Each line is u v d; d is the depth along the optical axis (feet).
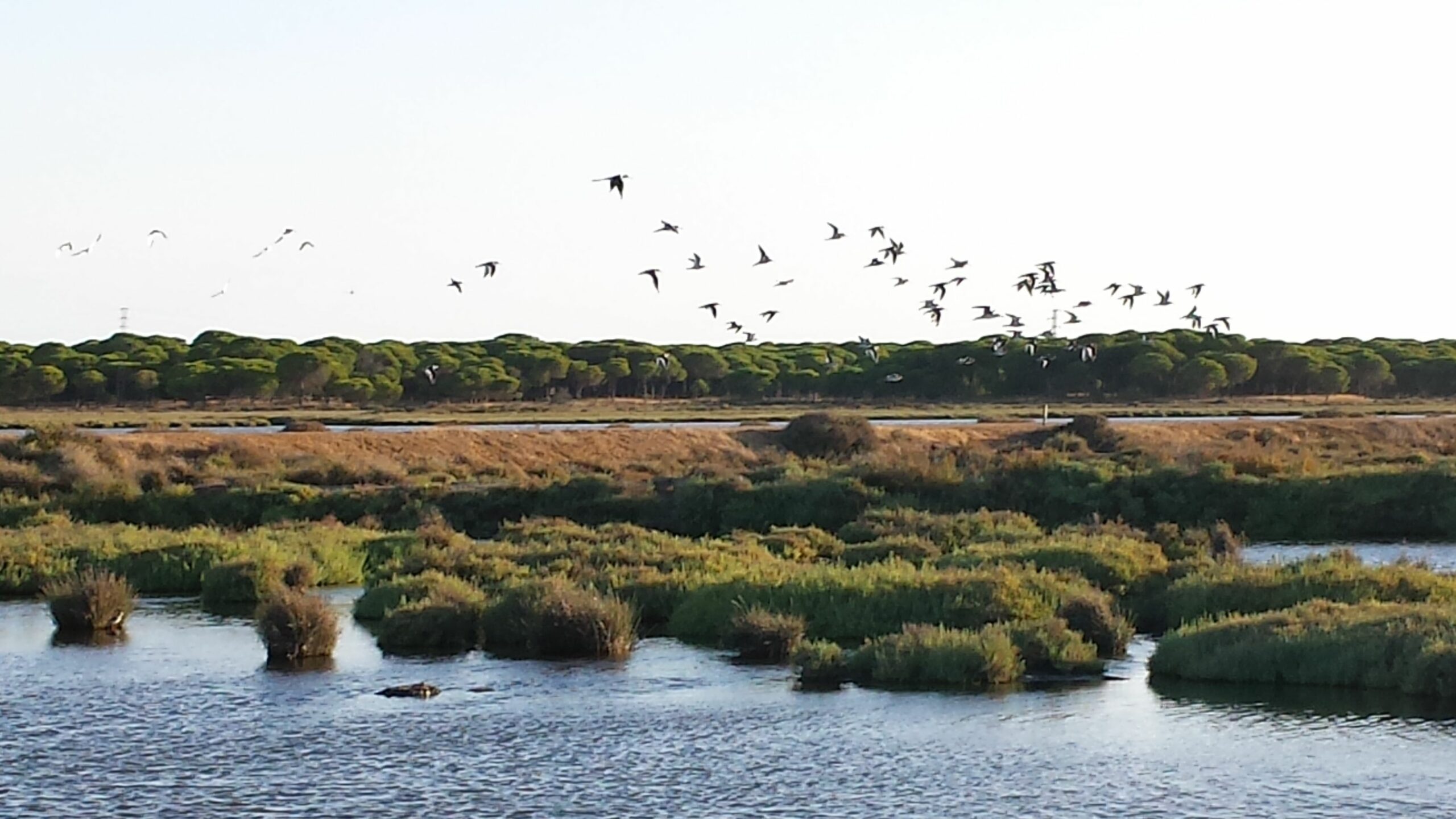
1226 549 175.83
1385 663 109.81
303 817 85.46
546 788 90.38
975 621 128.26
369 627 140.97
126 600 142.72
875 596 133.18
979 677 114.52
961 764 93.91
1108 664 120.78
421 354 632.79
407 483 234.99
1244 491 215.72
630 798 88.48
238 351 622.13
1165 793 87.66
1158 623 137.49
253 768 94.32
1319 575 133.80
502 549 164.04
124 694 113.29
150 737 101.50
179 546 173.06
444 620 131.75
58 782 91.66
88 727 104.12
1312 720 101.81
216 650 130.62
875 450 287.89
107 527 196.34
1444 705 104.78
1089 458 238.89
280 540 181.16
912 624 122.52
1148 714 104.37
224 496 219.20
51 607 141.49
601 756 96.43
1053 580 136.15
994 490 217.36
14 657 127.24
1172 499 215.31
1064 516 213.25
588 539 173.68
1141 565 148.56
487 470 258.78
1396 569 136.77
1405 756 93.45
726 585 140.05
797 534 178.29
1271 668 112.78
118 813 86.12
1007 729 101.50
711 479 216.95
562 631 127.44
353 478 246.47
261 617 128.26
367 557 175.42
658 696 111.86
